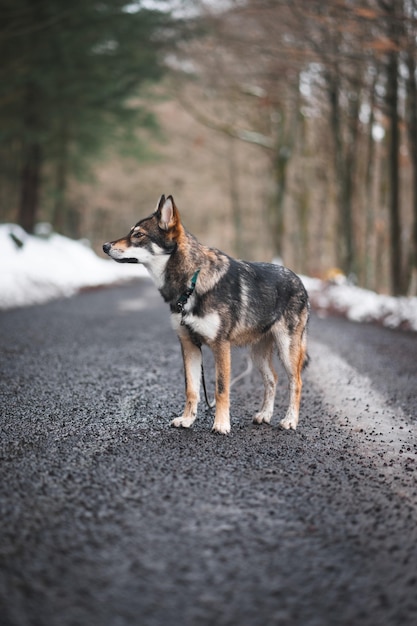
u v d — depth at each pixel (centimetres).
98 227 5281
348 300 1592
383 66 1422
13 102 1914
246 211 4397
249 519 309
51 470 367
